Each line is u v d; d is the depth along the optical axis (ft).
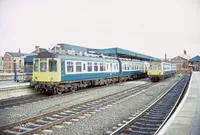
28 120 29.45
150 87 76.02
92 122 29.68
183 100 40.88
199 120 26.55
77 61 62.85
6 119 31.76
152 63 105.70
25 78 83.41
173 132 22.04
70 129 26.40
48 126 26.68
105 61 80.79
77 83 64.90
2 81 85.66
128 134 24.40
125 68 100.73
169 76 139.23
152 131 25.72
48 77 55.52
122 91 61.72
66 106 41.37
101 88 72.84
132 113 35.68
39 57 57.00
